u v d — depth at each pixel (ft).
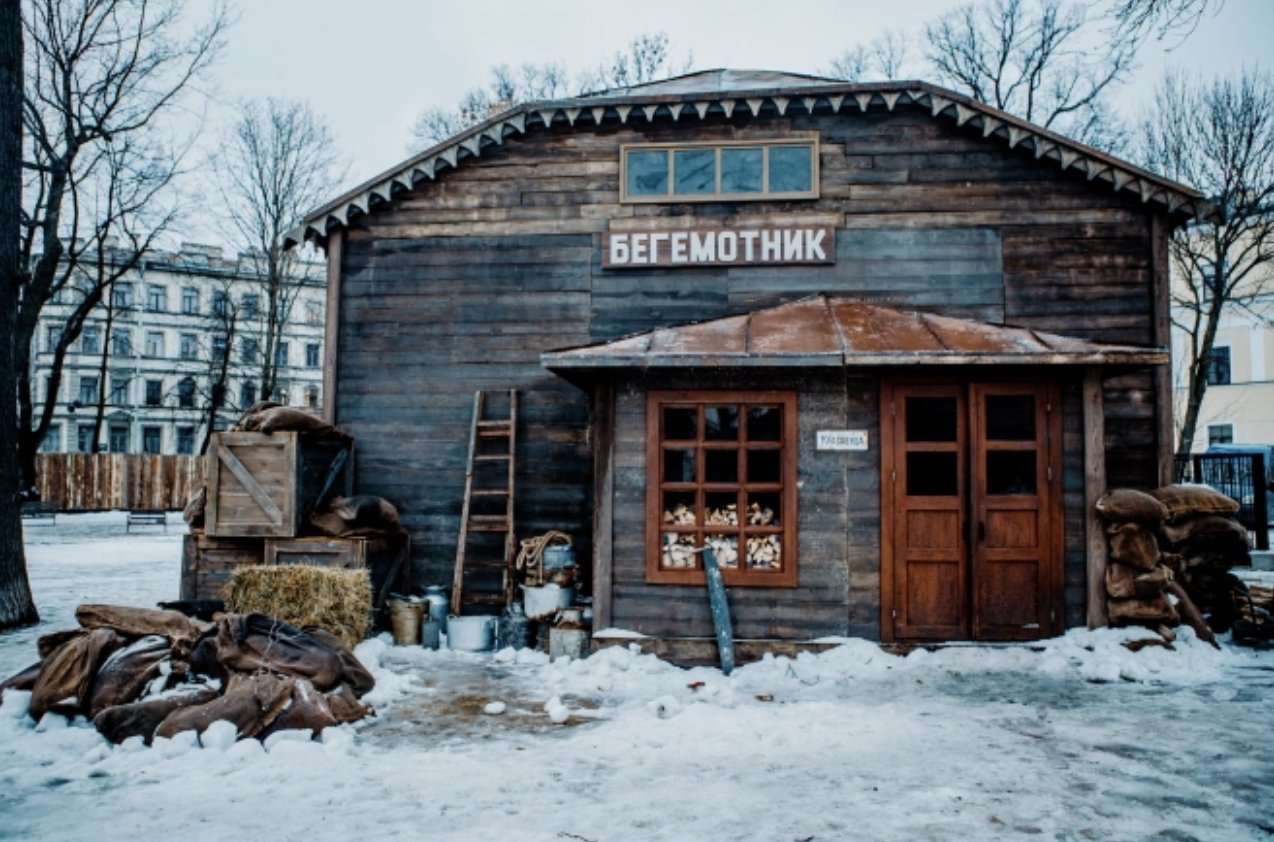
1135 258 34.53
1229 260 95.55
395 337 37.42
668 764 18.98
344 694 22.15
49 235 78.74
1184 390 115.55
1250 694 24.57
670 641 29.22
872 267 35.42
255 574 27.76
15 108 34.22
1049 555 29.09
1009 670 27.27
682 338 30.89
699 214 36.40
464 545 35.09
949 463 29.68
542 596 30.81
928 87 34.63
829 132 36.06
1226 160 73.05
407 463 36.86
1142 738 20.66
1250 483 57.26
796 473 29.78
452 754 19.67
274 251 117.29
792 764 18.94
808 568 29.48
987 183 35.27
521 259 37.11
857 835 15.11
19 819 15.60
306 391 186.80
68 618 35.40
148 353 173.06
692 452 30.35
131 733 19.60
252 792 17.04
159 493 132.67
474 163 37.65
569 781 17.87
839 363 28.09
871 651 28.25
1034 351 27.99
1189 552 32.91
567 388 36.47
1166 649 27.86
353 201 37.42
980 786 17.53
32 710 20.93
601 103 36.14
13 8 33.99
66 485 124.98
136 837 14.87
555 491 36.09
